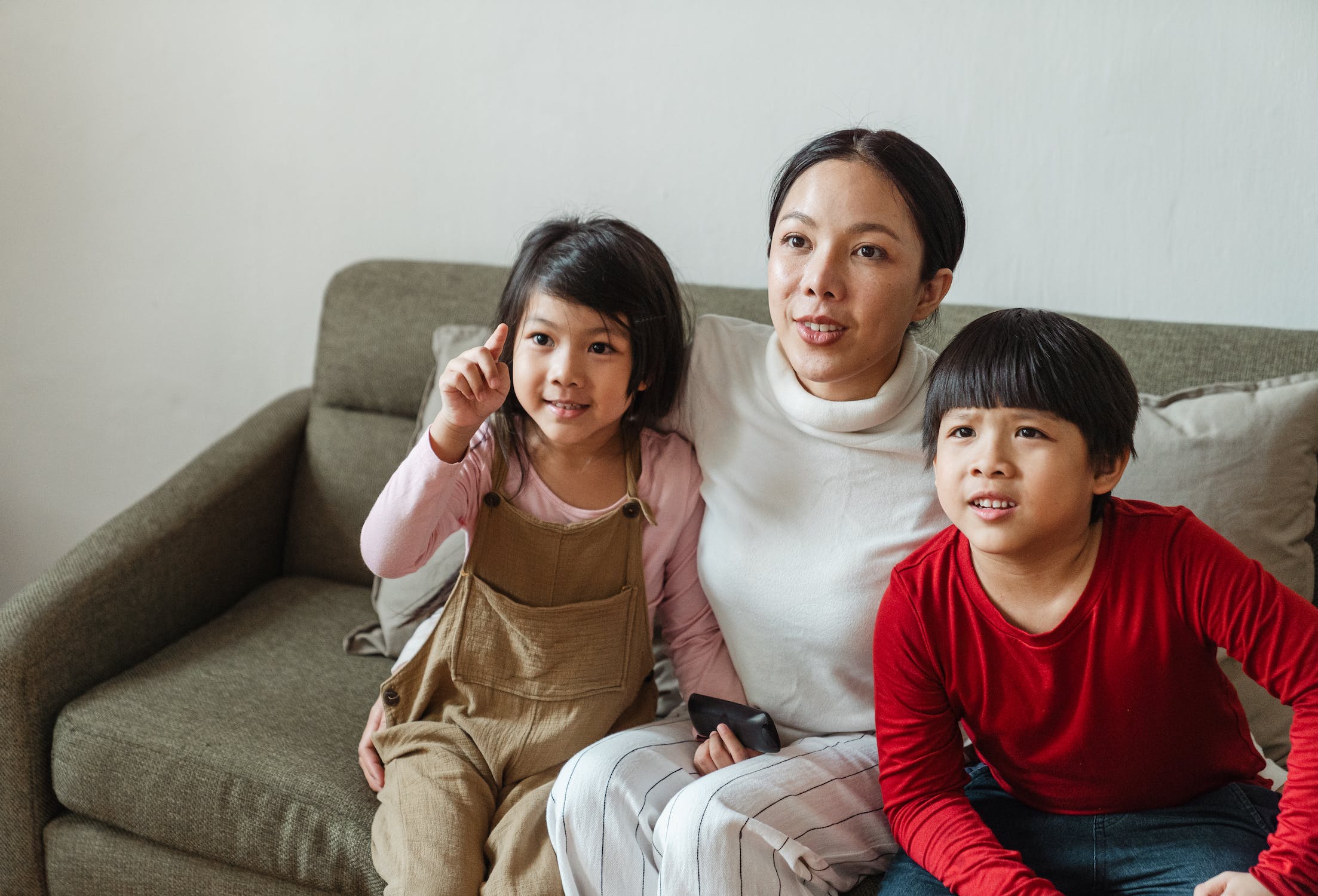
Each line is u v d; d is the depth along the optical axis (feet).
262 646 4.66
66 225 6.52
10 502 7.06
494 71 5.59
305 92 5.96
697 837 3.01
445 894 3.18
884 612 3.21
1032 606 3.02
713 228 5.37
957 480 2.93
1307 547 3.73
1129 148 4.63
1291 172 4.42
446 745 3.63
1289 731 3.65
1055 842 3.04
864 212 3.22
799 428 3.65
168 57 6.13
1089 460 2.87
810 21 5.00
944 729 3.17
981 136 4.84
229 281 6.34
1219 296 4.63
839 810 3.32
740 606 3.64
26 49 6.32
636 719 3.85
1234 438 3.70
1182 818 2.94
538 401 3.62
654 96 5.33
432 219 5.90
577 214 5.60
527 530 3.74
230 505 5.05
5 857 4.22
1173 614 2.89
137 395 6.66
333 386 5.46
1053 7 4.62
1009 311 3.06
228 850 3.85
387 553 3.61
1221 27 4.41
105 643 4.41
